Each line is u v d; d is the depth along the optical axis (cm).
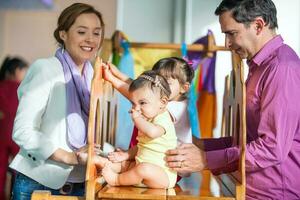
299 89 207
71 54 242
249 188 217
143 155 207
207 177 264
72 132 231
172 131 208
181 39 424
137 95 204
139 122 201
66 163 223
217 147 261
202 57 370
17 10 719
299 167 215
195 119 325
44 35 730
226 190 215
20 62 447
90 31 239
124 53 362
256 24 217
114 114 316
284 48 216
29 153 225
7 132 406
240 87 214
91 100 192
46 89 228
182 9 424
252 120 219
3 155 405
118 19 428
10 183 421
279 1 409
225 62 418
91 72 252
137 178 202
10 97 409
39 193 194
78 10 239
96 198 192
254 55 222
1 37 725
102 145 259
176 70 251
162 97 206
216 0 421
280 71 207
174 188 211
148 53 369
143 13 427
